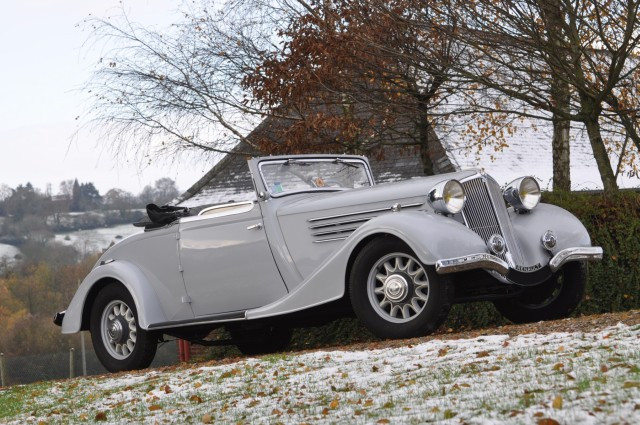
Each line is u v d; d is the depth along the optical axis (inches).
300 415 202.2
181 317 368.2
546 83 483.8
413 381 221.3
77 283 1765.5
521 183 344.8
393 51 471.5
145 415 245.6
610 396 162.9
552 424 147.5
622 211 436.1
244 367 305.3
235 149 661.9
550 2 448.8
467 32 461.7
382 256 313.7
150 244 377.1
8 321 1647.4
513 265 323.6
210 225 360.2
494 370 218.4
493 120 628.7
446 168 671.1
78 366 850.8
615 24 455.5
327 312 338.6
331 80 509.7
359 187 371.6
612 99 474.0
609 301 433.4
